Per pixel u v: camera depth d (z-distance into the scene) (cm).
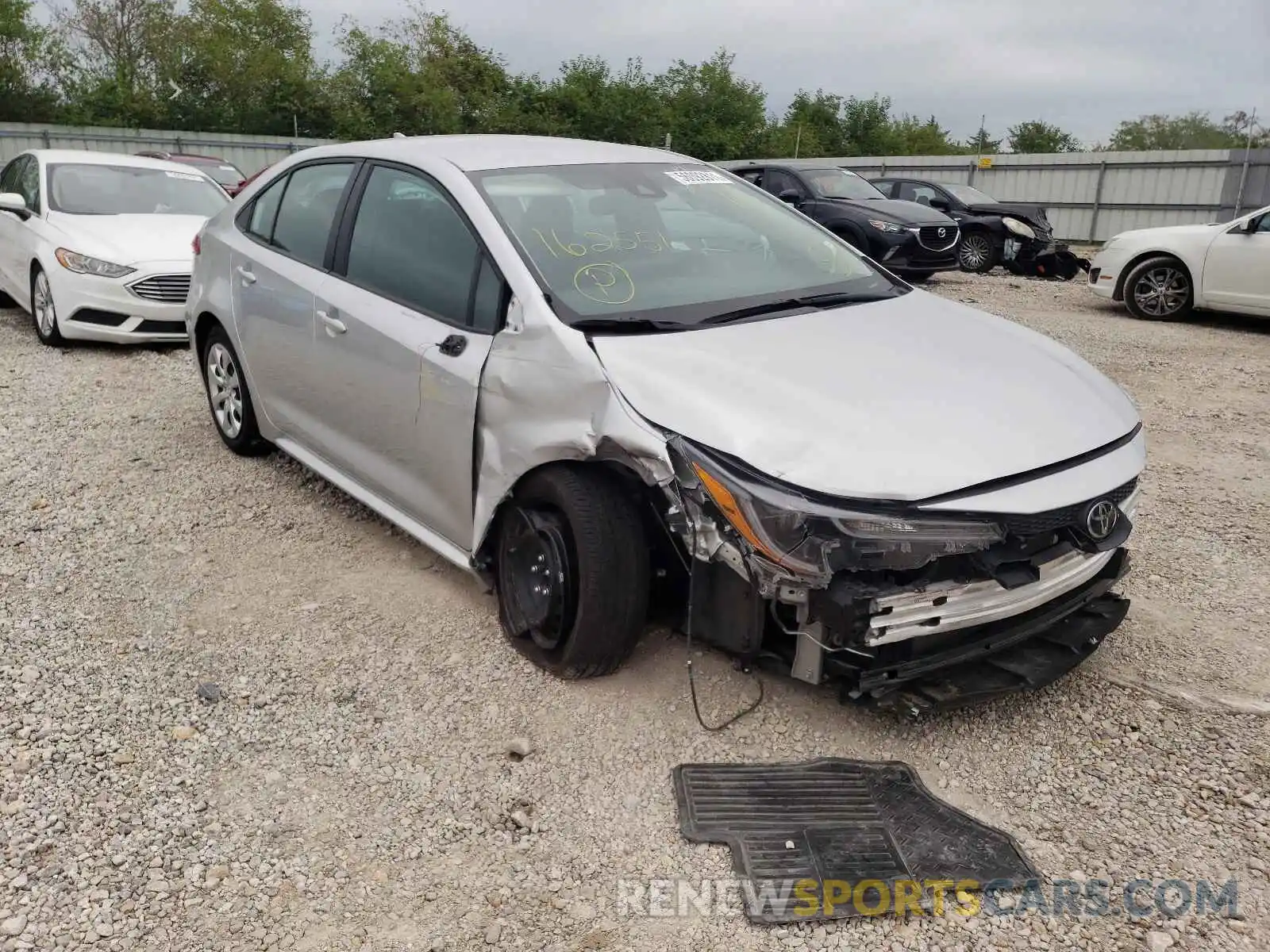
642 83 4122
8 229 862
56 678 331
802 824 267
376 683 332
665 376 290
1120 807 278
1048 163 2359
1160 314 1098
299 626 368
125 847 258
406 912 240
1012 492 267
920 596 265
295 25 4225
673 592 331
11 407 629
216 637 360
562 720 312
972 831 266
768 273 377
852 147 4797
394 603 386
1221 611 392
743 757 295
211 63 3672
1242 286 1018
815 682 283
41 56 3528
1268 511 497
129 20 4134
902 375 302
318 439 439
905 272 1349
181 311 777
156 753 295
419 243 375
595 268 343
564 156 405
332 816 271
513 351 321
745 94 4169
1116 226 2286
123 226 805
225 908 239
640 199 391
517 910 241
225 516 463
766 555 260
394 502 398
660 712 315
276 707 319
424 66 3984
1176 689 336
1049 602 303
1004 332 359
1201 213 2164
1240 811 277
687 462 272
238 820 269
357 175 421
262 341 463
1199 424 656
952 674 302
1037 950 230
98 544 433
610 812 274
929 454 266
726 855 258
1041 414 295
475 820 271
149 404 638
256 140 3100
